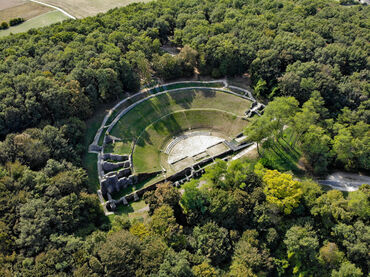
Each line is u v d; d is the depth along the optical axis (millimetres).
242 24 131375
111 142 98062
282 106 90625
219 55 115938
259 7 149625
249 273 63156
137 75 116688
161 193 77375
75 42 113500
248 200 74875
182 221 76188
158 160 99812
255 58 118500
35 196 69750
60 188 73562
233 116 112188
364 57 111938
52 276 57531
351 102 103438
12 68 97562
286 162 95875
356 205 73250
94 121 101625
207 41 121438
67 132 88438
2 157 76125
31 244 61812
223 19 140625
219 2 153375
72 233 68312
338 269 68562
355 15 139625
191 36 126375
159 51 128125
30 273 57500
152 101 113000
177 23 139875
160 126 108688
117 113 105688
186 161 99750
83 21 132250
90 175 87750
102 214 80250
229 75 124250
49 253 60750
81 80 98938
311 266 69625
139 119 107000
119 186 88750
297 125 91062
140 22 134125
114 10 150875
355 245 68188
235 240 72000
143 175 92125
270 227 74000
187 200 75188
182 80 123000
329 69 108875
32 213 65375
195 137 108875
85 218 73750
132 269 60188
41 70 100438
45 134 83250
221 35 123625
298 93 108000
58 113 91375
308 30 126312
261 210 73562
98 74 99312
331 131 97250
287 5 148250
